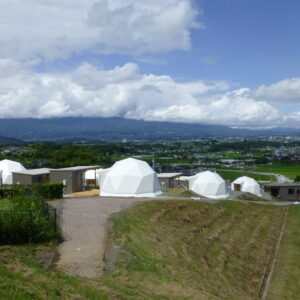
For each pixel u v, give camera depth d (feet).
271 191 192.75
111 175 117.39
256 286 52.44
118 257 43.52
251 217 93.91
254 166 433.07
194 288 39.91
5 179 140.56
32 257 41.93
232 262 59.57
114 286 34.40
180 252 55.16
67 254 44.57
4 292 26.23
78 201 87.97
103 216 68.03
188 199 101.76
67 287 31.01
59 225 59.41
